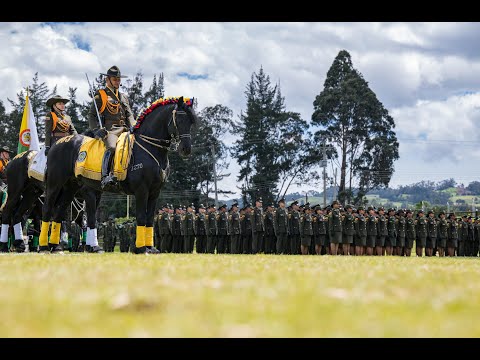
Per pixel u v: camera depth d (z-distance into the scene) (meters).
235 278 6.30
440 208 67.56
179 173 74.25
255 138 73.50
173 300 4.46
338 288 5.34
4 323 3.63
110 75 16.19
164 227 33.94
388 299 4.67
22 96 75.38
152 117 15.03
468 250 35.47
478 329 3.50
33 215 21.91
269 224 31.12
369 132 70.62
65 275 6.69
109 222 42.34
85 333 3.41
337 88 70.81
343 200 70.06
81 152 15.66
